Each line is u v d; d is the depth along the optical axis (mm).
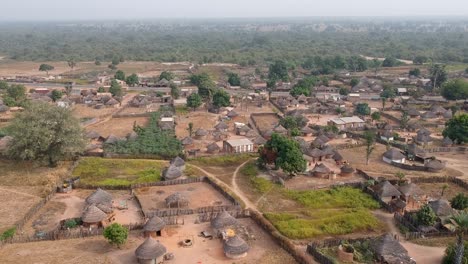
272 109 190250
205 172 111625
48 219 83750
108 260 68375
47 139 105562
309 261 66625
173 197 88938
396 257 67500
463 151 130500
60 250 71125
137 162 117875
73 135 111188
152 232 76562
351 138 145375
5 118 162750
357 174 110750
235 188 100750
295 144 107250
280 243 73938
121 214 86188
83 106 192375
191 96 183375
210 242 75375
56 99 192750
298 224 80438
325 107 187875
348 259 68312
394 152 120875
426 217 78562
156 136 139000
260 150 112750
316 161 121188
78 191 98125
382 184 95812
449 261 65062
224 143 132000
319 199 93625
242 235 76750
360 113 177375
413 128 153750
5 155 117375
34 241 74312
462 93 193625
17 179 104000
